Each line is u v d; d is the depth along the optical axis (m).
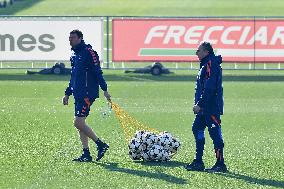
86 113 44.78
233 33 103.50
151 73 104.00
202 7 199.25
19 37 103.50
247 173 42.16
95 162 44.78
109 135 54.78
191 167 42.78
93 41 103.75
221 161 42.62
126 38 104.19
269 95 83.38
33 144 50.66
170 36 103.69
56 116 64.75
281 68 107.88
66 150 48.47
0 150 48.41
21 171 42.22
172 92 84.50
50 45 103.50
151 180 40.09
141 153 45.00
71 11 190.00
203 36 103.50
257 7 199.12
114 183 39.38
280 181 40.25
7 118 63.31
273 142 53.19
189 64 115.00
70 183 39.38
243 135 56.44
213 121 42.16
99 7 198.12
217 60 41.94
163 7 198.75
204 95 41.84
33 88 87.31
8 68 104.94
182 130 58.50
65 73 103.38
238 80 99.06
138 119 63.94
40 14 182.88
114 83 93.25
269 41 103.56
